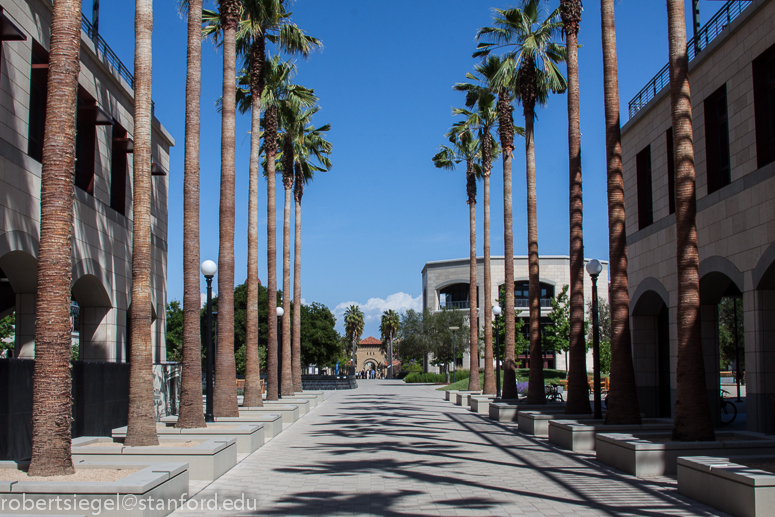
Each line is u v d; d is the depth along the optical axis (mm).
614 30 14867
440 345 60625
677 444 10453
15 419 10570
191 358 14078
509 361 24016
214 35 20516
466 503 8414
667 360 20156
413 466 11664
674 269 17688
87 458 10289
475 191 33438
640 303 20266
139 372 11172
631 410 13953
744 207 14336
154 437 11102
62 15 8922
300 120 30609
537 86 22766
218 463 10617
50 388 8211
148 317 11438
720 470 7918
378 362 131500
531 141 22297
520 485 9703
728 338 37250
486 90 28672
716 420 16906
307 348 63406
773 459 8797
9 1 13719
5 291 20312
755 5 13914
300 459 12656
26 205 14133
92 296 19250
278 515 7840
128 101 21406
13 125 13750
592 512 7844
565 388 38469
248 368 21406
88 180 18625
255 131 22156
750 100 14250
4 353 50750
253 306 21750
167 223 25828
